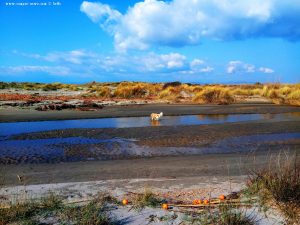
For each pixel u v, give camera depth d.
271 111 22.89
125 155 10.27
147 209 5.73
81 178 7.66
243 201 5.96
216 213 5.54
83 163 9.23
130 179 7.50
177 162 9.21
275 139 12.89
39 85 54.25
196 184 7.11
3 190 6.73
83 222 5.14
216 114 21.33
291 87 36.41
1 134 13.88
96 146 11.52
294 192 5.84
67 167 8.75
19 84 54.12
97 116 19.70
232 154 10.36
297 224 5.21
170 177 7.68
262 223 5.24
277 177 6.28
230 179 7.46
